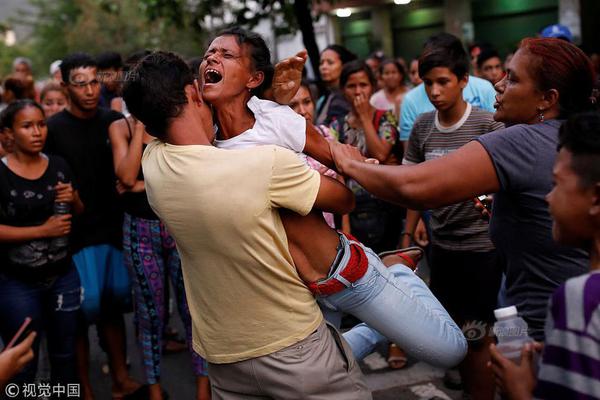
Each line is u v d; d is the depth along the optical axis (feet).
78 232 13.78
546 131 7.16
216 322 8.06
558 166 5.81
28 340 7.91
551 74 7.27
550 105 7.39
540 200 7.11
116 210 14.16
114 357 14.32
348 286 8.04
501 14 45.27
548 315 5.57
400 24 49.42
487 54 22.02
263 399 8.25
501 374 6.33
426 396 13.34
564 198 5.73
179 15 28.19
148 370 13.44
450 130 12.37
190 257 7.92
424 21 48.32
